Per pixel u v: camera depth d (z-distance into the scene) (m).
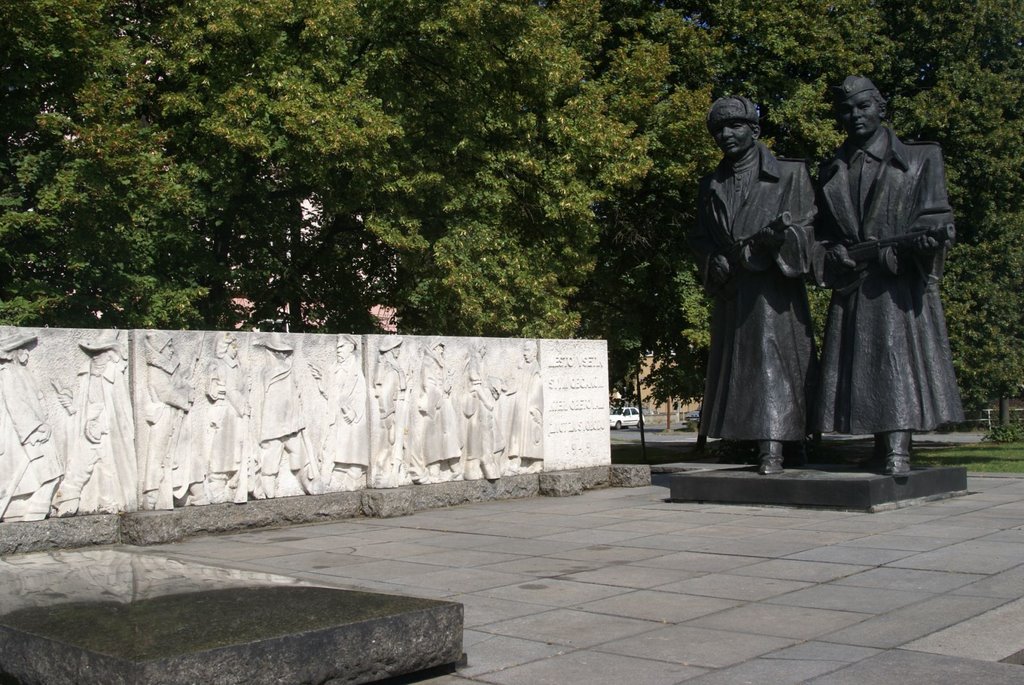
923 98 25.92
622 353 30.12
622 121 24.92
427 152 23.28
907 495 13.77
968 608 7.30
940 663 5.89
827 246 14.38
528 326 23.00
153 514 11.41
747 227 14.46
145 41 22.58
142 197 19.36
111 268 19.42
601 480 17.67
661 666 6.02
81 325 19.03
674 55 25.95
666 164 25.50
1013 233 26.12
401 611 5.79
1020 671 5.70
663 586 8.42
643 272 28.48
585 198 23.36
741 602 7.73
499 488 15.90
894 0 27.61
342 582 8.70
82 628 5.38
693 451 34.72
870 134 14.27
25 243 19.09
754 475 14.30
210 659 4.91
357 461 13.98
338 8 20.97
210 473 12.39
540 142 24.31
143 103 22.66
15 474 10.68
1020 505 13.72
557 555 10.16
